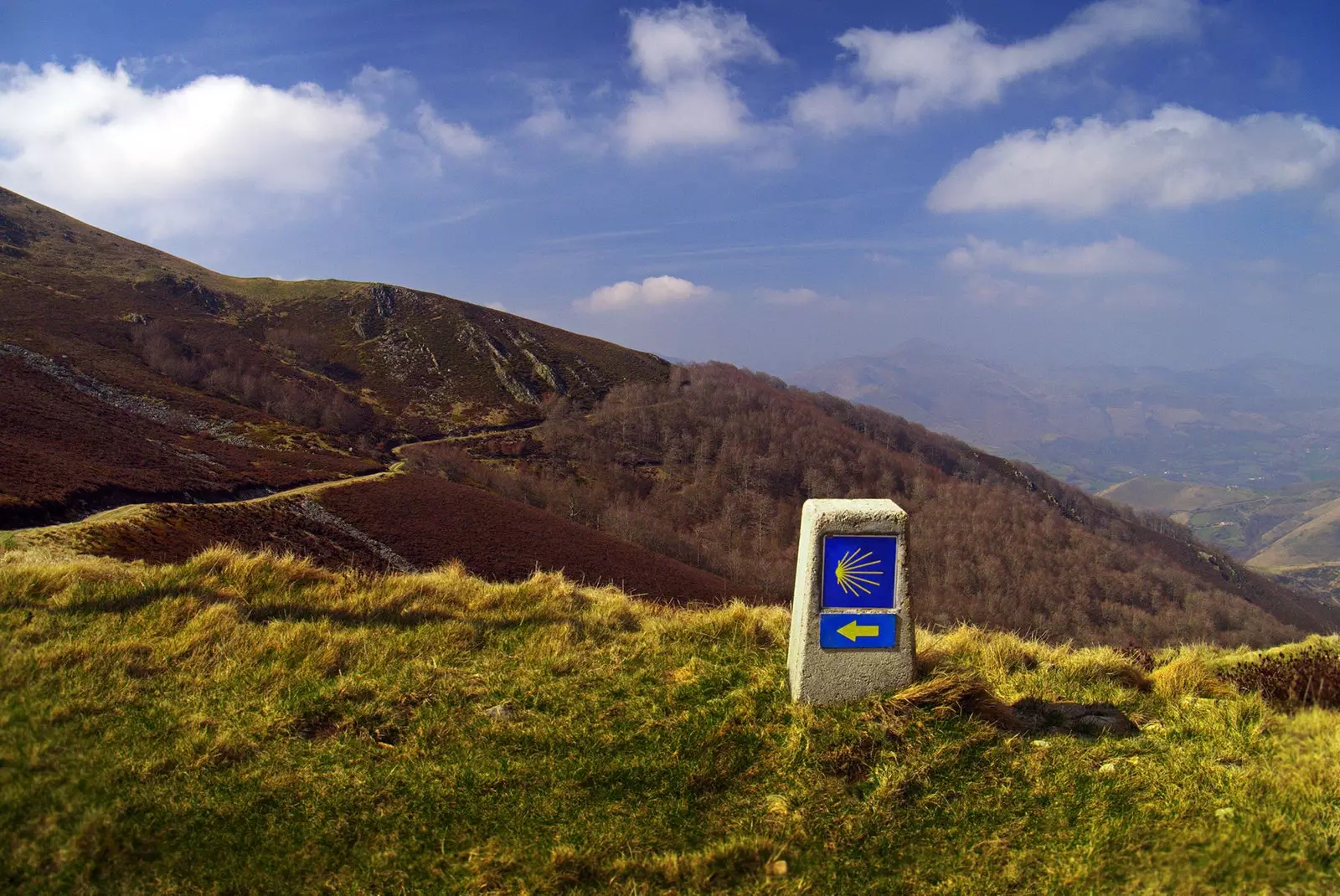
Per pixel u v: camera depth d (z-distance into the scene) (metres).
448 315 172.00
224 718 5.67
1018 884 4.44
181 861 4.34
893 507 6.31
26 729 5.05
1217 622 86.81
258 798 4.87
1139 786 5.16
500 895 4.30
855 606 6.26
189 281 157.25
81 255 153.25
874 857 4.72
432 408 134.12
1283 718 5.90
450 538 56.69
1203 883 4.18
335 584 8.77
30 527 34.44
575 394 152.12
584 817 4.98
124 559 33.00
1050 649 8.15
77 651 6.09
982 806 5.12
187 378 102.19
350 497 60.50
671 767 5.48
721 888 4.46
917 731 5.79
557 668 6.93
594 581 53.31
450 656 7.07
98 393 77.31
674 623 8.14
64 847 4.21
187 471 55.03
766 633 7.90
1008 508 109.56
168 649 6.43
